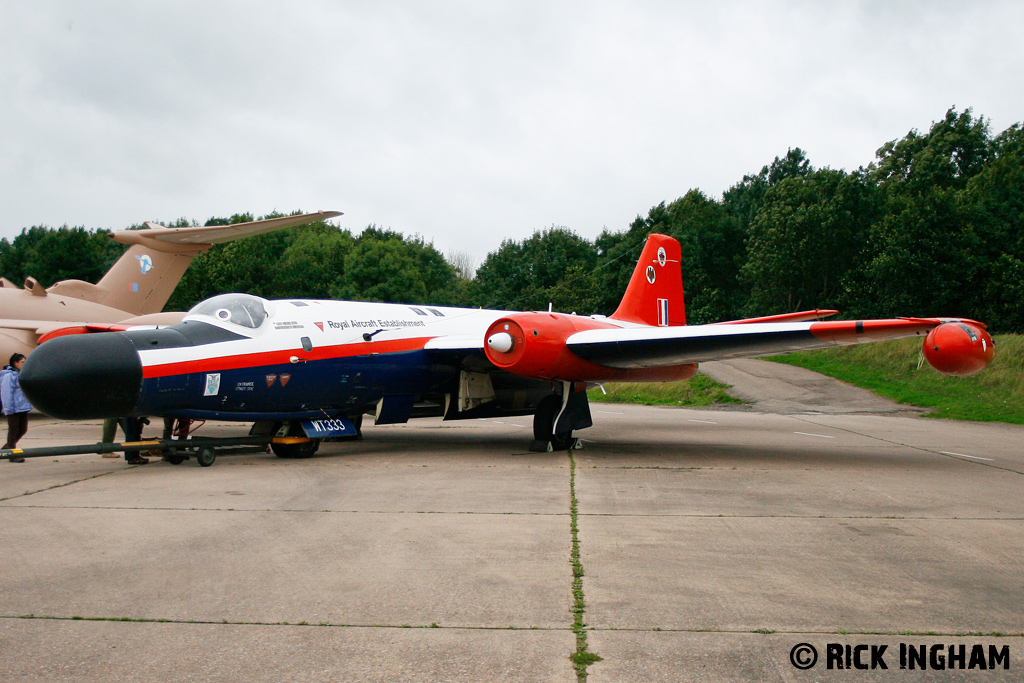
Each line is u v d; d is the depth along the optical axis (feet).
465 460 33.14
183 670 10.60
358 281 143.95
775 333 30.37
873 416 63.21
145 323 53.42
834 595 13.97
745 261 165.17
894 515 21.20
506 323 33.71
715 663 10.93
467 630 12.13
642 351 33.63
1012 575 15.34
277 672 10.56
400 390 36.76
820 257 136.26
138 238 63.62
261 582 14.52
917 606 13.41
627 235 176.96
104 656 11.05
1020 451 38.09
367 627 12.24
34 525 19.19
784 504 22.74
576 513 21.11
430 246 213.05
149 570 15.24
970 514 21.40
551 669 10.68
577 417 36.86
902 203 136.87
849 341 31.12
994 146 172.76
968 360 27.25
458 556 16.47
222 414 30.68
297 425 33.99
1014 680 10.46
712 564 15.97
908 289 114.62
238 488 24.94
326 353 33.09
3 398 32.94
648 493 24.47
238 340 30.55
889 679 10.45
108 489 24.68
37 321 57.52
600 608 13.19
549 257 165.17
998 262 110.32
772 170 234.38
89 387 26.02
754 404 72.74
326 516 20.47
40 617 12.60
